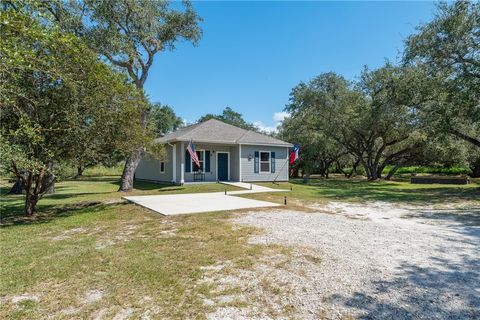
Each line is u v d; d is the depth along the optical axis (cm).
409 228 613
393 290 312
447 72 1378
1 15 421
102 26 1307
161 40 1602
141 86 1554
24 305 284
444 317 258
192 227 610
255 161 1914
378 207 952
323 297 298
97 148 859
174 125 4578
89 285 329
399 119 1997
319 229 589
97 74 796
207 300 293
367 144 2620
